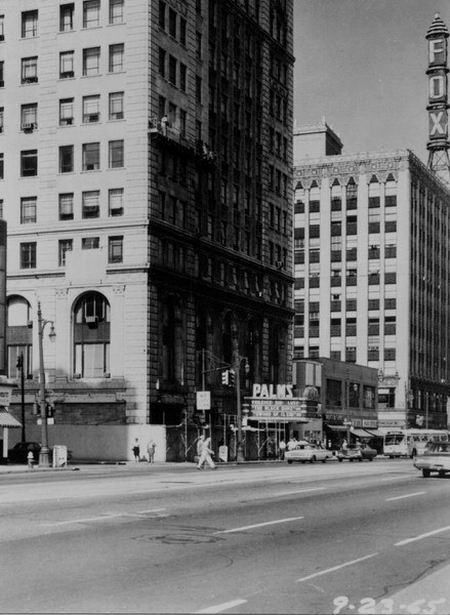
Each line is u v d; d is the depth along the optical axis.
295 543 16.64
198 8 83.62
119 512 21.22
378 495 28.23
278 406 88.00
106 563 14.00
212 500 25.06
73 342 74.69
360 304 137.12
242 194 91.69
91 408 73.44
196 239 80.62
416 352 138.62
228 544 16.33
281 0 103.06
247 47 94.25
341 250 138.88
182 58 80.12
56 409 74.19
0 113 77.94
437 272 151.38
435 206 150.75
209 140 84.88
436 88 162.75
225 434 80.00
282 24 103.44
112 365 73.25
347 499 26.48
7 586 12.09
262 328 94.62
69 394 73.81
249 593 11.80
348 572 13.61
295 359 104.50
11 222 77.00
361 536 17.81
